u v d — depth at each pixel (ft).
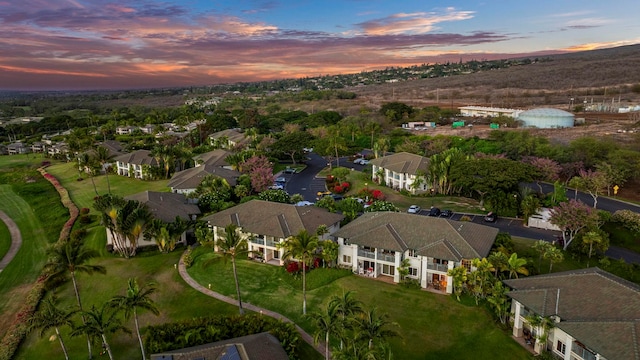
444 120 623.36
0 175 450.30
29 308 176.45
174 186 314.55
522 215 257.96
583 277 140.46
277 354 124.36
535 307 135.23
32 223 299.17
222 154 408.46
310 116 654.94
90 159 389.39
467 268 172.55
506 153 377.30
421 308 163.63
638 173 295.28
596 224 208.85
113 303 134.82
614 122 517.14
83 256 158.30
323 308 167.53
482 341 144.97
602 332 116.78
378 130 531.91
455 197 303.27
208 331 143.95
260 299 176.55
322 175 385.29
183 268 206.90
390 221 199.21
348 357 114.62
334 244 191.31
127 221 212.43
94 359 143.74
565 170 328.29
